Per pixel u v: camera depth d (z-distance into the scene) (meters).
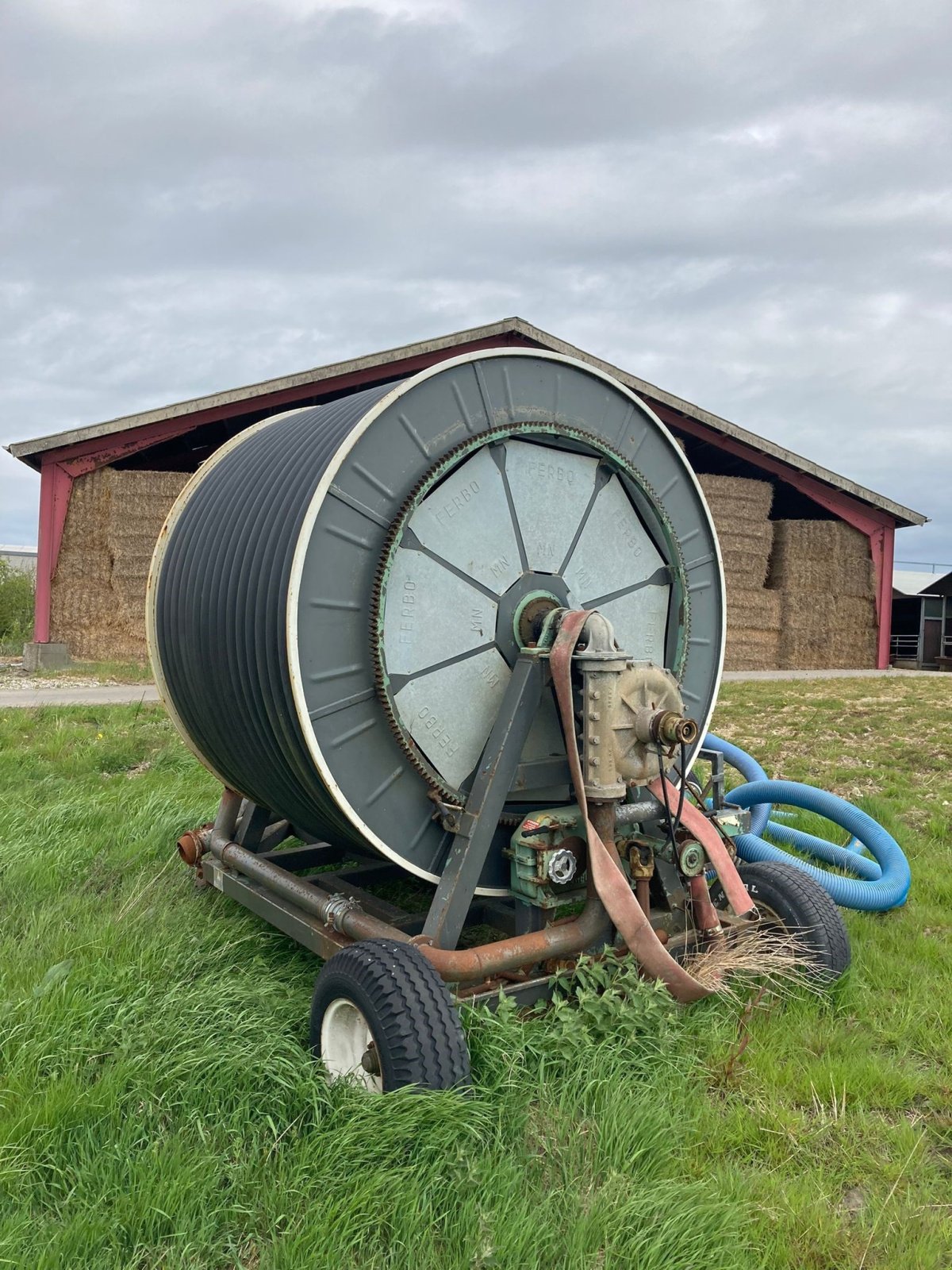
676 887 4.01
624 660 3.61
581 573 4.25
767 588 23.48
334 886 4.73
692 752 4.66
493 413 3.92
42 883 5.29
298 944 4.53
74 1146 2.81
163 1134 2.86
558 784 3.94
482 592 3.92
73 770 8.28
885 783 8.69
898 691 15.91
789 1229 2.60
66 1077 3.10
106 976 3.88
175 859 5.82
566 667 3.56
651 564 4.51
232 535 4.16
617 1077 3.17
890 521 23.70
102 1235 2.44
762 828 6.43
